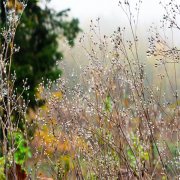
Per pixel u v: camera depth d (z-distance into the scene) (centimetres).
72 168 412
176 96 375
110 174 390
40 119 429
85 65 410
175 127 394
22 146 423
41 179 426
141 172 385
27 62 1089
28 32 1126
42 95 432
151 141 392
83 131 400
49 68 1104
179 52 366
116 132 403
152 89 383
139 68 374
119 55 389
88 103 392
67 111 409
